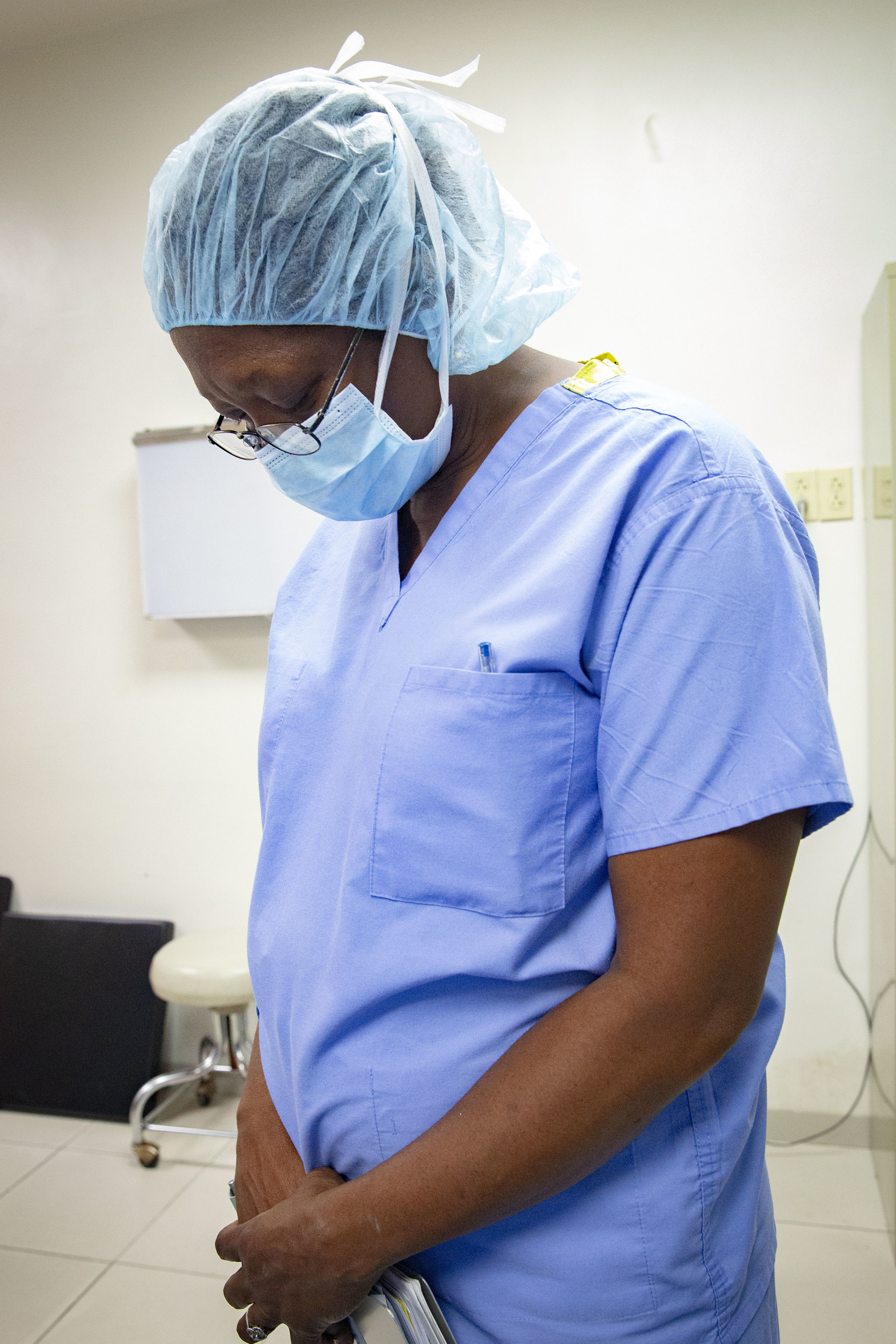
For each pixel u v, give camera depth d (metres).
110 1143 2.39
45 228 2.60
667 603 0.60
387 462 0.71
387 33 2.32
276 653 0.91
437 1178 0.59
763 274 2.16
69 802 2.69
